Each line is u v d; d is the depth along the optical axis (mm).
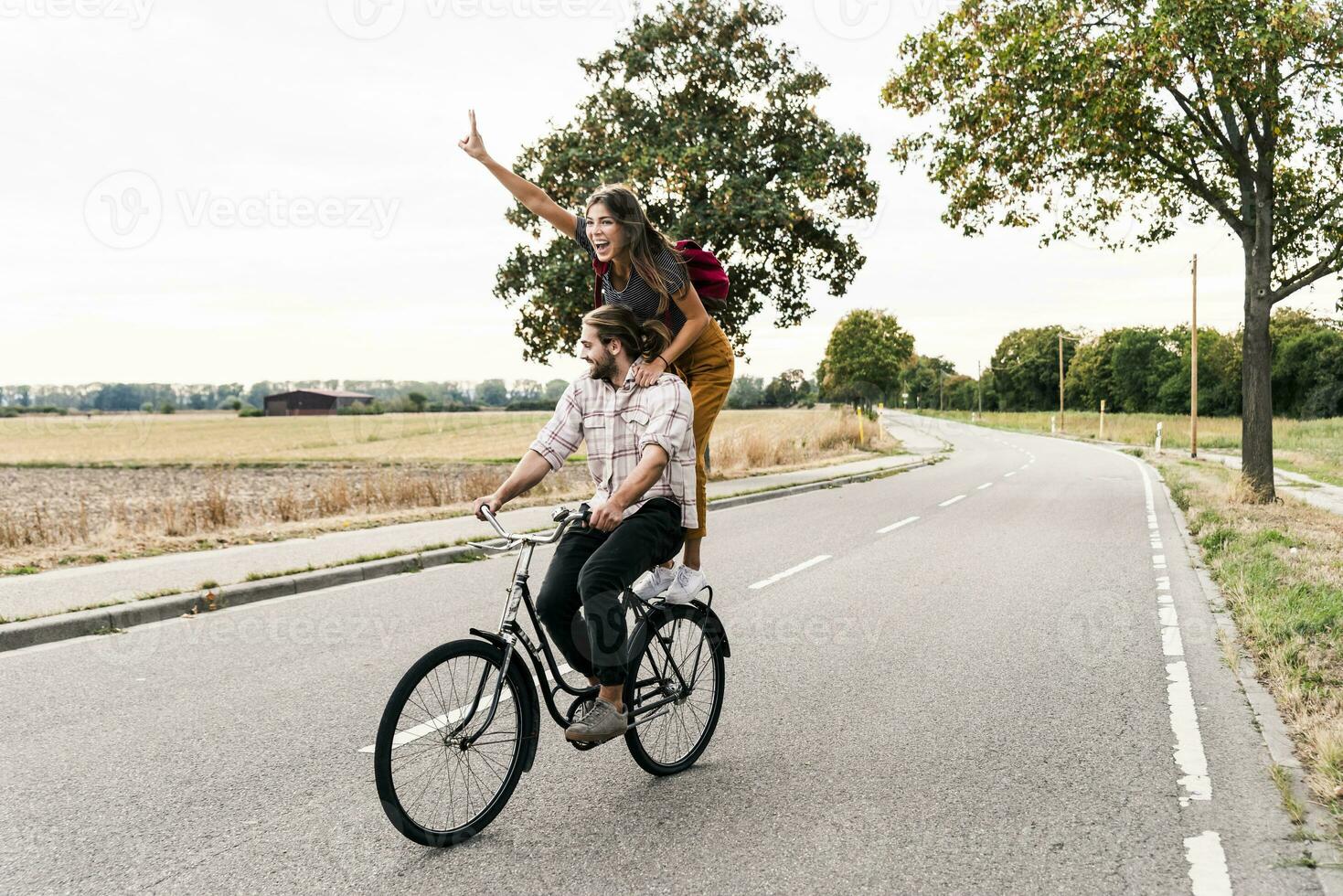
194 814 3473
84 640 6320
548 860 3078
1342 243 14188
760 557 10133
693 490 3588
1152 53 12805
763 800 3592
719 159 18016
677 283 3734
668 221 18328
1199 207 16516
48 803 3574
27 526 11133
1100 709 4734
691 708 3992
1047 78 14297
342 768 3959
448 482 19219
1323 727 4156
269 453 39969
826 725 4508
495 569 9367
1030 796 3605
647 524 3404
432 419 67188
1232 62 12914
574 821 3402
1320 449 31109
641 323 3506
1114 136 14469
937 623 6801
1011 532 12227
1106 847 3152
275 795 3666
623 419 3467
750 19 18641
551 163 18781
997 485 20859
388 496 14969
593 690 3654
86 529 10930
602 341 3445
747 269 19203
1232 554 9336
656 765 3799
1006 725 4488
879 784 3740
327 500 13859
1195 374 31156
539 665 3438
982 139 15352
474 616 7035
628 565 3322
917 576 8844
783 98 18984
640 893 2848
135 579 7910
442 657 3148
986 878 2932
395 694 3041
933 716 4637
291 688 5160
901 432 67062
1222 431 50469
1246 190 14844
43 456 38469
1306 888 2848
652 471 3279
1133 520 13609
